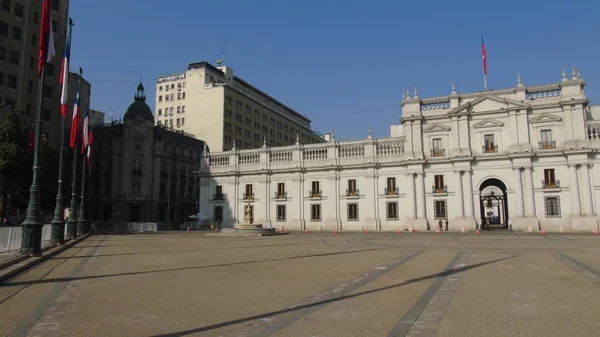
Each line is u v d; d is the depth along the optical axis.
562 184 49.56
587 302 9.30
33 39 63.22
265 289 11.16
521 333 6.97
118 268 15.73
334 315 8.29
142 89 80.38
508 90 53.12
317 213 59.81
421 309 8.73
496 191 78.00
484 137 53.62
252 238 37.78
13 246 19.12
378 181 57.34
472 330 7.16
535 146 51.38
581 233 43.88
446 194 53.81
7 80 58.69
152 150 78.19
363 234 46.41
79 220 38.56
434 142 55.78
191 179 88.44
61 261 18.14
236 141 103.06
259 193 63.44
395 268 15.12
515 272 13.95
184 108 104.44
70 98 75.31
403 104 57.31
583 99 49.34
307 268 15.42
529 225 49.69
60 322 7.89
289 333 7.08
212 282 12.34
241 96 106.62
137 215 75.44
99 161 77.94
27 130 54.97
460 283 11.81
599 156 48.78
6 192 47.97
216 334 7.07
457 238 36.06
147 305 9.30
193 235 44.69
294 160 62.22
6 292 10.88
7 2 59.31
